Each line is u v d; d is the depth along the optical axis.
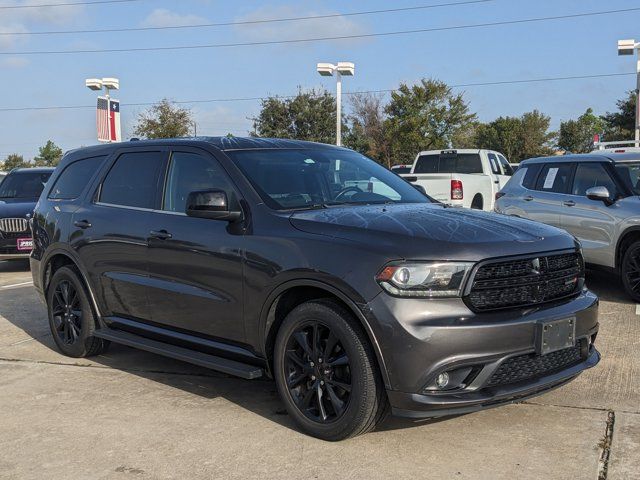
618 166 8.47
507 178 16.28
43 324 7.68
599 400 4.68
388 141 40.69
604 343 6.16
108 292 5.60
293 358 4.17
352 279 3.77
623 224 7.99
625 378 5.15
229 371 4.46
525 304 3.87
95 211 5.77
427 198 5.34
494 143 58.94
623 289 8.54
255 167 4.83
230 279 4.48
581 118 61.69
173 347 5.05
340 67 23.22
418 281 3.66
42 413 4.69
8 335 7.13
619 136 46.09
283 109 41.25
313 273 3.94
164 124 33.16
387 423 4.32
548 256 3.99
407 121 38.78
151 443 4.12
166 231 4.98
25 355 6.29
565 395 4.80
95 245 5.65
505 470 3.62
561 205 8.91
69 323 6.10
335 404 3.96
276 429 4.29
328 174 5.09
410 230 3.92
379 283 3.70
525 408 4.55
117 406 4.80
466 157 15.27
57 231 6.13
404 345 3.61
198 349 4.89
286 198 4.62
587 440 4.00
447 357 3.59
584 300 4.21
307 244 4.06
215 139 5.25
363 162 5.62
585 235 8.56
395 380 3.66
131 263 5.29
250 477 3.62
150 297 5.14
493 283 3.75
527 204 9.45
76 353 6.06
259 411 4.64
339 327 3.86
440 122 39.69
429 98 39.09
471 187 13.95
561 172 9.16
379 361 3.70
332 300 3.97
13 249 11.63
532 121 57.44
